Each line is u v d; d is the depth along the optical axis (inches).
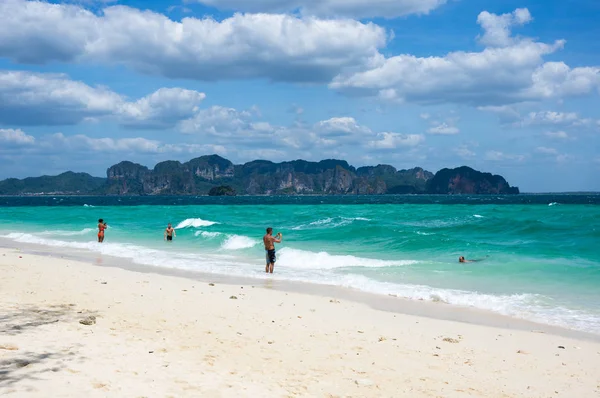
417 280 654.5
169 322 389.7
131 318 394.3
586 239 995.9
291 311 461.1
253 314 438.6
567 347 365.7
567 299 533.3
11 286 506.9
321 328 399.9
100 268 714.8
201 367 281.3
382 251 948.0
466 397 265.3
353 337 376.5
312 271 745.6
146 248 1043.9
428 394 266.5
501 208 2234.3
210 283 614.5
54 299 450.9
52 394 218.7
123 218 1940.2
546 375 306.2
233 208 2847.0
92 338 322.3
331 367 302.0
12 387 224.1
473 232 1218.6
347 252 943.7
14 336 313.4
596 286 596.7
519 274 674.2
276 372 285.0
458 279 655.1
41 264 713.0
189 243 1139.9
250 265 804.6
